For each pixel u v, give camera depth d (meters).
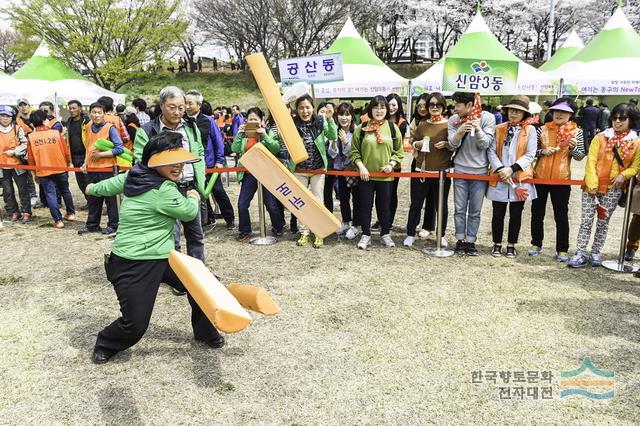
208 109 7.10
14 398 2.96
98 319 4.05
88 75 27.05
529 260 5.41
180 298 4.43
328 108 5.81
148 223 3.06
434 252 5.65
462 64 5.38
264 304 2.74
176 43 26.75
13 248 6.11
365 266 5.24
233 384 3.08
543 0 31.53
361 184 5.75
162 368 3.28
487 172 5.45
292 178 3.69
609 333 3.68
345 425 2.70
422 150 5.53
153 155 2.99
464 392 2.98
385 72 15.12
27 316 4.11
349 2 26.77
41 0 22.97
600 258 5.23
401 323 3.89
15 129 7.45
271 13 26.77
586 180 4.93
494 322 3.88
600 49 14.67
